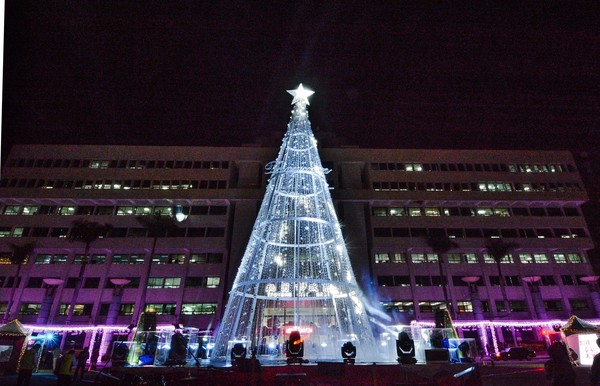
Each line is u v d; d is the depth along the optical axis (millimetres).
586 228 62125
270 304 25109
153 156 64562
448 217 62156
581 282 58969
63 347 51312
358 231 60469
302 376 11992
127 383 12594
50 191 59500
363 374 12984
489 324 52188
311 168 19641
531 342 50000
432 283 57938
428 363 13492
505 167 66312
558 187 64438
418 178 64750
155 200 60438
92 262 57375
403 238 59812
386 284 57562
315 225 20391
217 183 62781
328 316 22359
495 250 55500
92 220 59250
